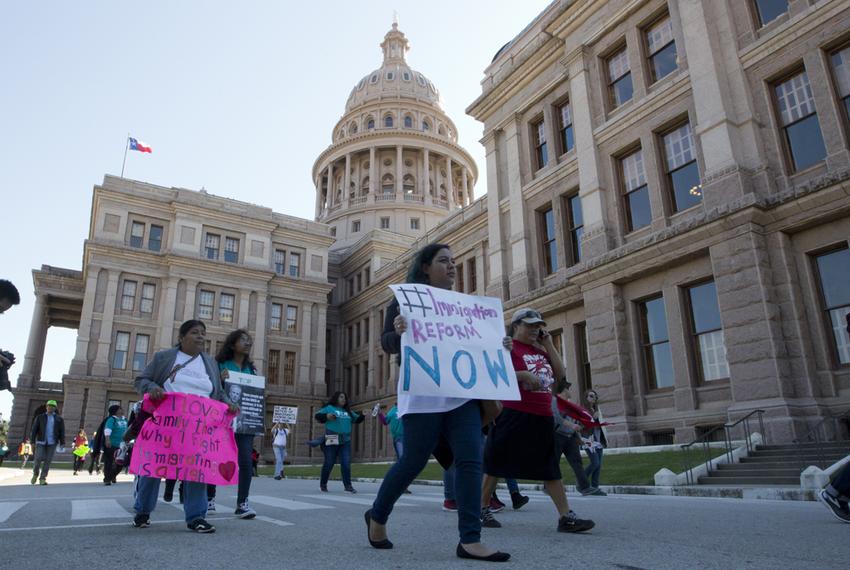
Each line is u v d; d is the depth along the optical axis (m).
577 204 23.28
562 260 23.14
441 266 4.24
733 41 17.55
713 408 16.34
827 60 15.52
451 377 3.78
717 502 8.58
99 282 44.47
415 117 79.50
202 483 5.15
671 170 19.06
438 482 15.25
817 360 14.61
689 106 18.45
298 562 3.49
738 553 3.75
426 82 85.81
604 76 22.31
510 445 4.82
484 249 36.66
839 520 5.57
